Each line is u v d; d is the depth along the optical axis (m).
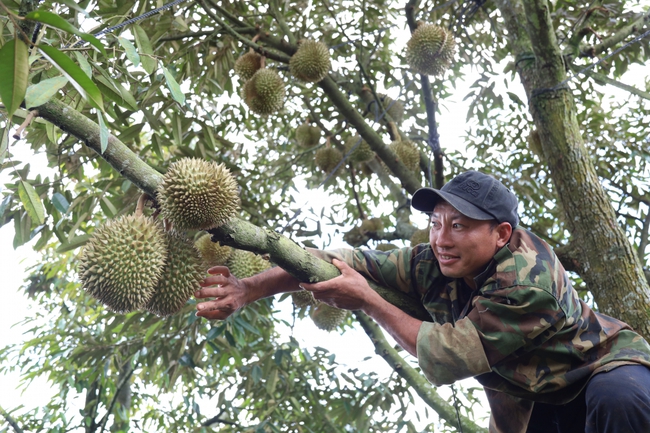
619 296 3.54
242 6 5.36
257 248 2.39
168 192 2.29
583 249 3.74
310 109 5.99
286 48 4.96
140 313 5.36
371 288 2.56
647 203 5.69
